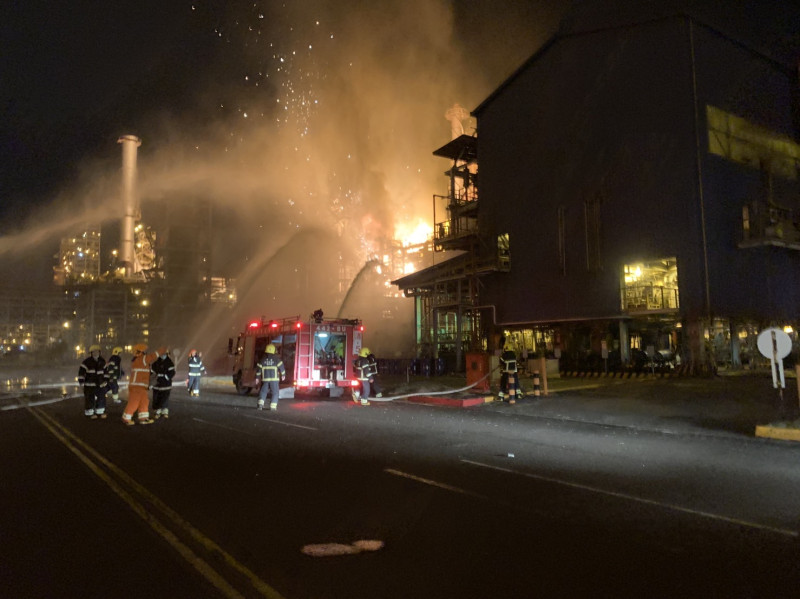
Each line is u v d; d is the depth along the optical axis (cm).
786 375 2116
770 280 2459
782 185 2595
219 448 927
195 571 415
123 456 859
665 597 368
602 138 2547
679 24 2362
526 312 2812
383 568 420
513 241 2902
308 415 1391
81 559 441
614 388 1850
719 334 2298
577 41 2672
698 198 2241
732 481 693
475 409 1506
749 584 388
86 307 7731
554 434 1077
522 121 2902
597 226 2525
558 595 371
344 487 665
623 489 655
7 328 7575
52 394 2150
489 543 473
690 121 2292
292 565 426
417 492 641
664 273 2464
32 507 584
